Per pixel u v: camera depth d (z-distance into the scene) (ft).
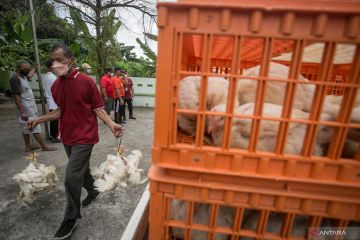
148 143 16.06
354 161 2.61
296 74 2.46
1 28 31.48
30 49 33.06
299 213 2.87
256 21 2.34
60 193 9.03
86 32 28.71
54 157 12.64
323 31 2.29
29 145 13.39
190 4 2.36
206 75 2.56
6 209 8.04
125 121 22.71
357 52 2.37
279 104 3.16
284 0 2.59
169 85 2.64
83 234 6.98
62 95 6.47
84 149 6.68
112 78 21.65
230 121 2.65
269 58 2.46
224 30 2.42
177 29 2.48
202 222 3.42
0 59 32.48
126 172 5.85
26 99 12.65
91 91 6.65
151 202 3.10
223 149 2.73
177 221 3.22
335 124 2.52
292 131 2.86
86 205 8.30
